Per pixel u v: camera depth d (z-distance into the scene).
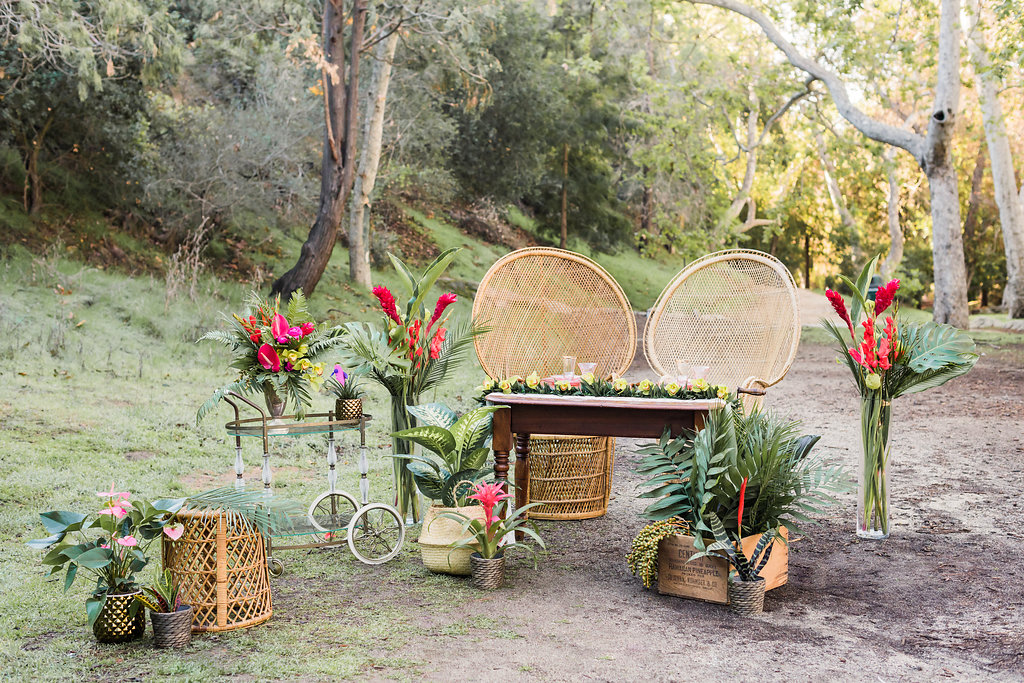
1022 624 3.36
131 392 8.04
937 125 15.95
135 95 13.55
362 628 3.27
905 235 31.86
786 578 3.87
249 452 6.35
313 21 13.35
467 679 2.79
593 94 21.80
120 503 3.19
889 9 18.50
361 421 4.47
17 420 6.58
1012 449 6.80
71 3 10.82
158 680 2.76
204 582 3.23
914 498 5.34
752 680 2.82
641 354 13.86
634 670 2.88
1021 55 13.80
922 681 2.83
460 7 13.60
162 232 14.29
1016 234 18.56
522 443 4.50
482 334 4.98
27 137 13.14
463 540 3.91
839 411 8.89
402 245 18.67
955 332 4.37
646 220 26.94
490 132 20.53
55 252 11.54
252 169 14.68
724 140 26.91
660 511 3.79
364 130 15.77
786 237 34.19
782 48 17.03
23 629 3.19
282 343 4.16
